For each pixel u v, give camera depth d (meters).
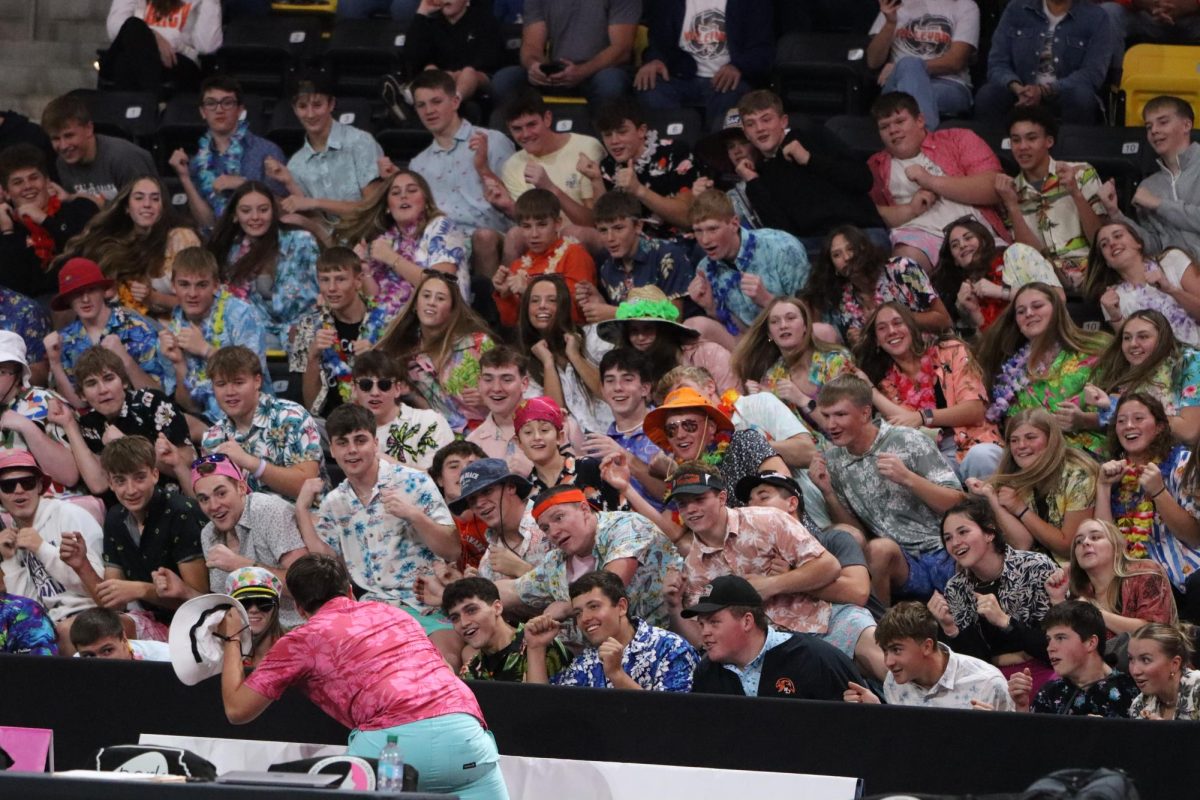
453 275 31.50
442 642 24.30
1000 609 22.83
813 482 26.23
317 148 35.22
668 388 27.02
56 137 35.38
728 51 37.44
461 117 35.44
